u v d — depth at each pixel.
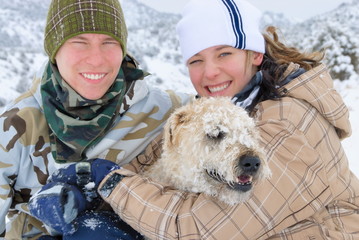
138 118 2.92
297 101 2.48
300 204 2.27
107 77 2.68
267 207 2.21
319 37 16.64
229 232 2.16
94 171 2.47
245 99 2.76
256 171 2.20
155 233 2.22
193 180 2.44
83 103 2.65
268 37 3.06
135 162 2.96
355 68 15.26
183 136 2.53
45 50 2.76
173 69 31.73
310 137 2.42
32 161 2.67
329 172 2.47
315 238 2.34
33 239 2.73
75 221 2.31
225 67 2.86
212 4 2.79
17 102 2.74
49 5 2.71
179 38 3.07
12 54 26.02
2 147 2.59
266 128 2.41
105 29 2.58
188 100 3.39
